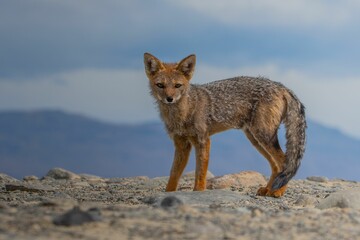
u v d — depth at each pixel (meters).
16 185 22.08
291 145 21.89
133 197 19.98
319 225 12.52
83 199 19.14
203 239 10.69
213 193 18.98
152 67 22.66
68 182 27.05
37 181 27.61
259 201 19.28
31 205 15.10
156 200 17.89
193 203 17.62
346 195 16.11
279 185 20.89
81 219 11.36
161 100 22.22
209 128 22.64
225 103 22.78
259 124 22.56
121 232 10.89
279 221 12.70
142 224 11.58
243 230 11.64
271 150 22.45
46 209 13.28
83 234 10.61
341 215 13.80
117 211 12.99
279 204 18.66
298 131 22.09
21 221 11.41
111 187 24.64
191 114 22.16
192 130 22.25
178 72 22.31
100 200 18.89
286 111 22.64
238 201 18.42
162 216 12.39
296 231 11.80
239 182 24.95
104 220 11.74
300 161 21.84
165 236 10.76
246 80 23.14
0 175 27.55
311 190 23.97
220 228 11.63
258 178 25.75
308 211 14.50
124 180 28.11
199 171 22.23
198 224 11.73
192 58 22.41
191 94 22.30
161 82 22.14
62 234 10.56
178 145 22.72
